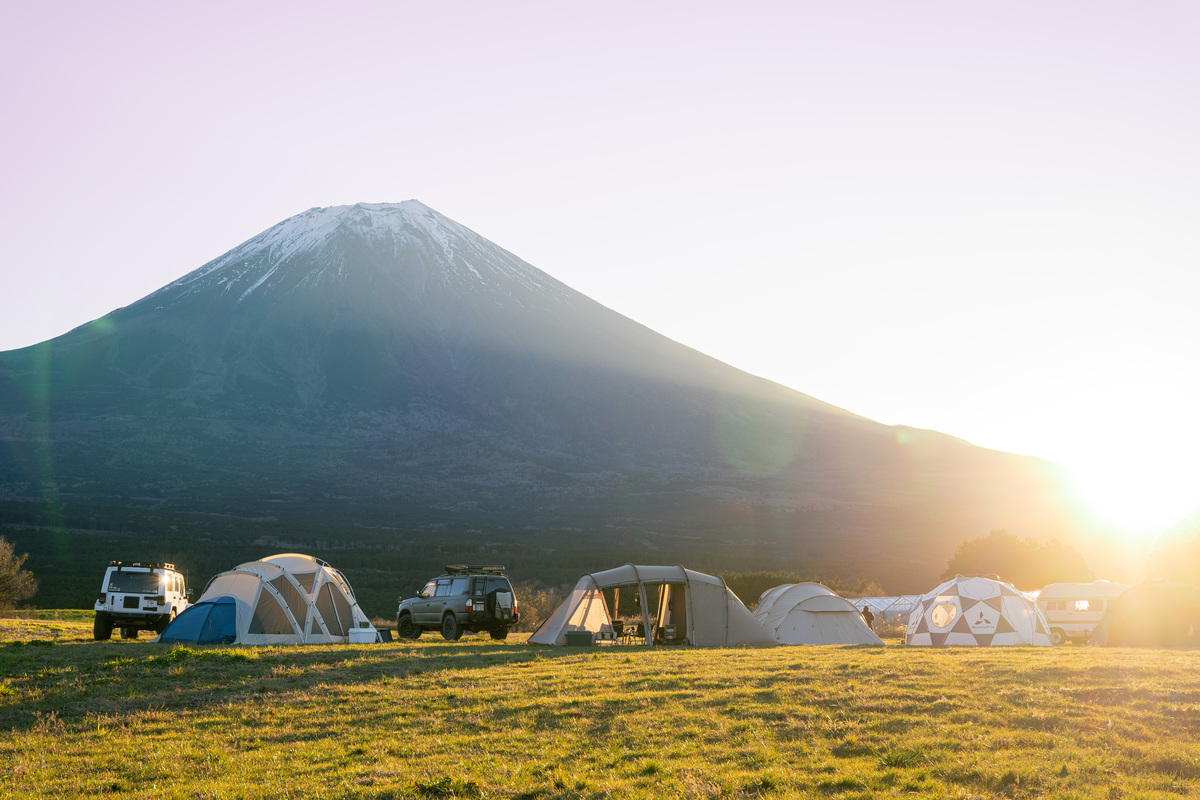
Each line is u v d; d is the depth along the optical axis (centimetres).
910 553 16050
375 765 1111
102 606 2889
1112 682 1427
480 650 2359
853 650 2275
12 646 2398
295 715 1425
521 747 1170
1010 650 2189
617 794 927
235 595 2675
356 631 2758
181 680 1741
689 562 12781
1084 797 860
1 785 1070
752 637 2809
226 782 1053
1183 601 2822
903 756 1023
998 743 1075
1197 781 930
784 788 917
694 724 1242
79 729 1359
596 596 2798
